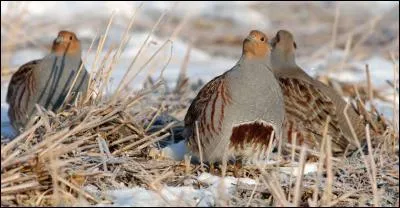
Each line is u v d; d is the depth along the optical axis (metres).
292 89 12.34
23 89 12.84
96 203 8.59
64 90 12.48
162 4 27.97
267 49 10.08
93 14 26.69
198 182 9.52
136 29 26.58
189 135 10.61
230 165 10.42
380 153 10.52
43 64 12.55
